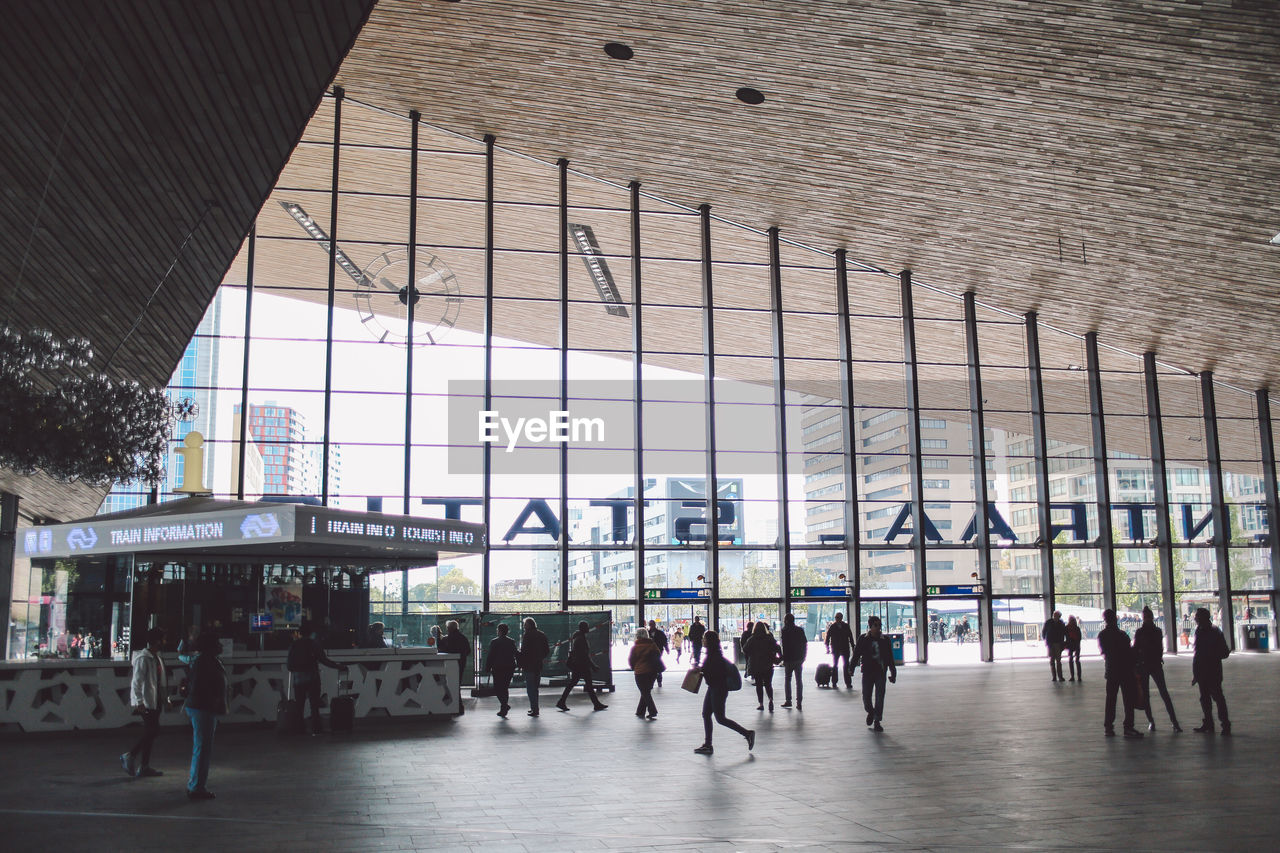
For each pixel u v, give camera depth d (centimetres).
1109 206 2372
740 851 685
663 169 2759
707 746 1173
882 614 2988
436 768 1077
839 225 2852
